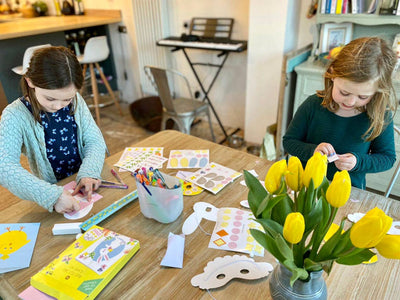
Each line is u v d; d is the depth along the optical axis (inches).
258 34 96.3
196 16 118.5
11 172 37.6
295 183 22.9
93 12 146.9
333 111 45.3
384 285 27.7
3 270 29.8
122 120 138.5
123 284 28.4
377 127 41.6
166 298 27.0
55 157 48.7
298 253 23.4
